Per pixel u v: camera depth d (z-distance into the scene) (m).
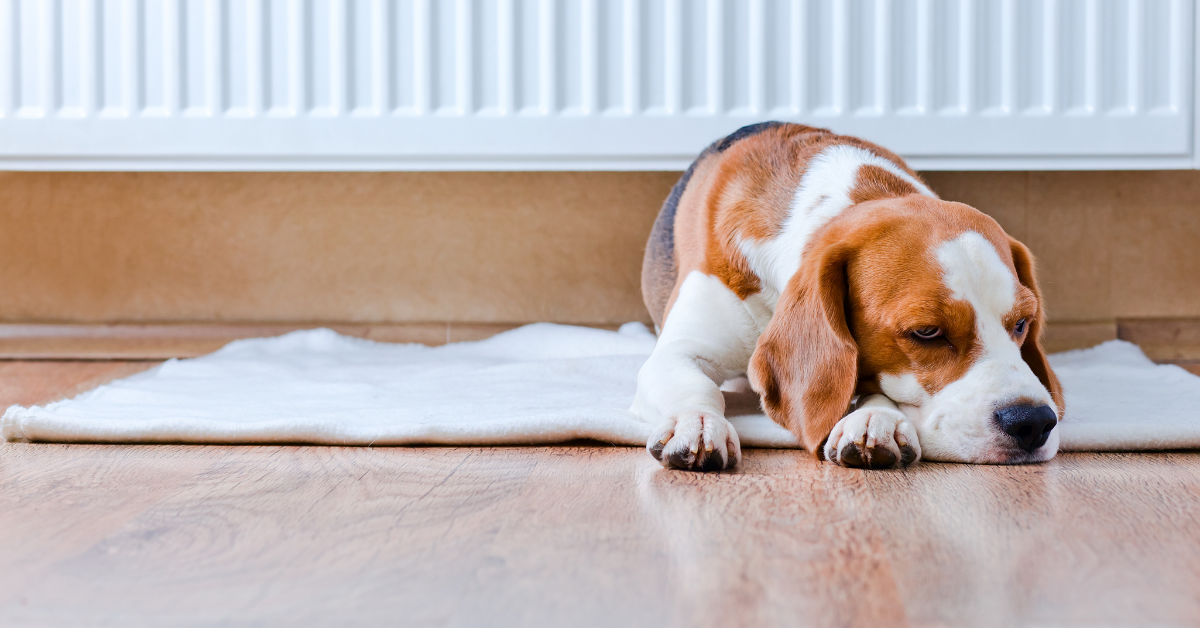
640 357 1.64
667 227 1.54
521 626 0.60
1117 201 2.03
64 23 1.82
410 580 0.68
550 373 1.58
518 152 1.83
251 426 1.15
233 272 2.08
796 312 1.11
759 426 1.17
